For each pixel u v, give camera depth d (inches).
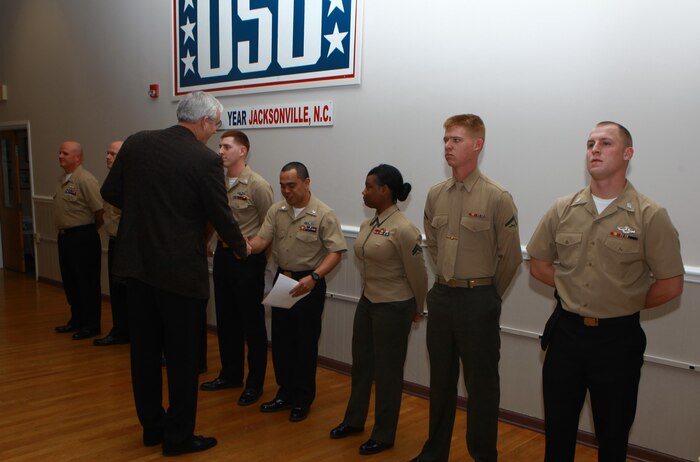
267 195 128.0
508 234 86.8
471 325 87.8
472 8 121.6
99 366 150.7
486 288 88.7
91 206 174.2
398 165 136.8
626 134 77.6
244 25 166.6
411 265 98.2
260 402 127.8
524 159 116.6
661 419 103.7
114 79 214.1
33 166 259.6
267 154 166.6
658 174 101.7
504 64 117.9
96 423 115.3
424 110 131.1
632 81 103.1
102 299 229.5
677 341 101.1
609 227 78.0
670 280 76.9
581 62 108.3
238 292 125.0
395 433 106.7
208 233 107.0
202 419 118.0
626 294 76.9
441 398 94.2
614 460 78.6
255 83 165.6
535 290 116.6
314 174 154.9
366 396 110.7
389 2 135.2
